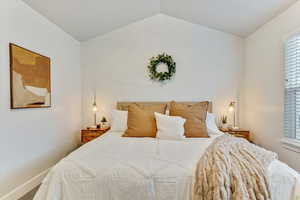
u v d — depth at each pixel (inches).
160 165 59.4
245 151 65.1
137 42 146.9
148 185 54.6
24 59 89.8
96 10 115.1
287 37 96.3
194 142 91.2
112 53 148.5
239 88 144.0
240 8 108.7
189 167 57.9
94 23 129.3
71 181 56.2
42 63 103.8
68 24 121.1
